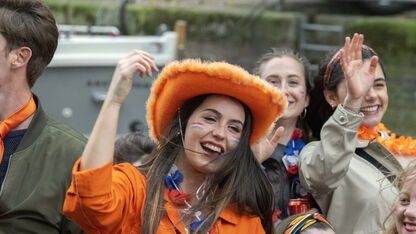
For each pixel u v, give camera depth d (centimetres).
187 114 289
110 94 254
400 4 1605
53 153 312
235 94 280
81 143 321
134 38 815
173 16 1412
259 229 292
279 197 378
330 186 347
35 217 303
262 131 298
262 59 421
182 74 276
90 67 770
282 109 286
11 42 303
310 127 425
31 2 310
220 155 283
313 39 1557
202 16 1468
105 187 248
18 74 308
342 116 336
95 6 1065
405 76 1451
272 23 1554
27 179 306
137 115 787
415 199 289
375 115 382
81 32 844
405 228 292
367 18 1554
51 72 752
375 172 364
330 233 304
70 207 250
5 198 300
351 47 338
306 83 415
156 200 273
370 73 342
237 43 1508
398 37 1480
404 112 1377
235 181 284
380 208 349
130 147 441
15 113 310
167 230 272
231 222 283
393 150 382
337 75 389
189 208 279
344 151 337
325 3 1648
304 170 358
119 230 265
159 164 288
